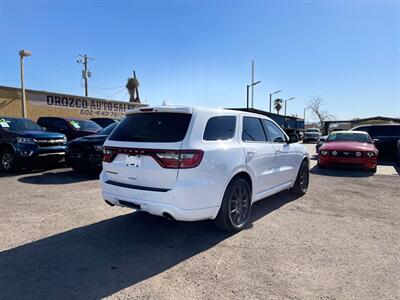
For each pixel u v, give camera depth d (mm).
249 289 3066
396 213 5656
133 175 4133
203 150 3922
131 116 4551
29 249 3949
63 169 10344
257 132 5305
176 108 4141
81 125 13883
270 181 5480
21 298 2879
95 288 3070
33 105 22266
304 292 3018
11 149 9344
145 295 2959
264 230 4711
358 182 8703
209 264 3602
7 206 5828
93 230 4652
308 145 31766
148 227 4801
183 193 3770
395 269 3494
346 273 3396
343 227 4867
